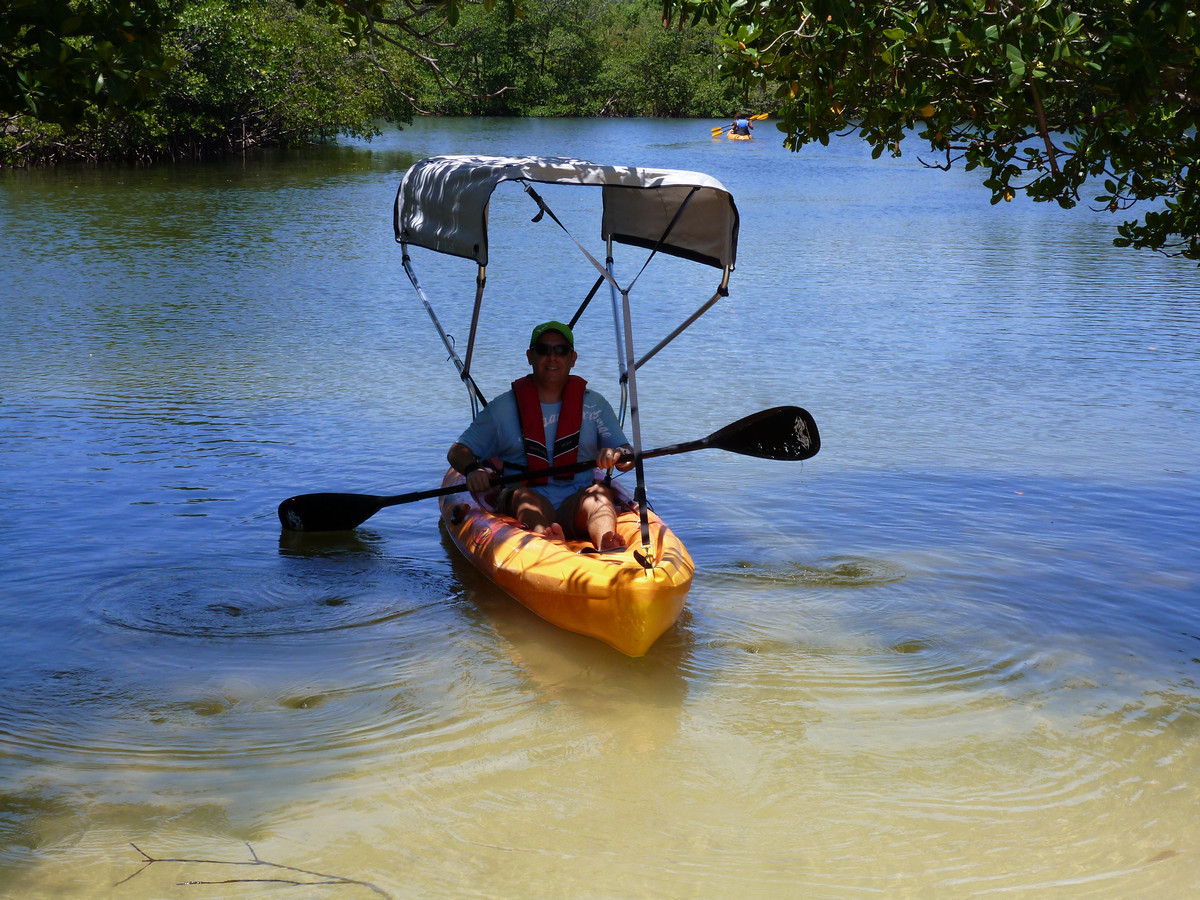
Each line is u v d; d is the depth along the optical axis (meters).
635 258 17.20
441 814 3.75
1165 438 8.29
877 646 5.10
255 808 3.76
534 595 5.32
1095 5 4.49
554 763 4.09
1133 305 13.52
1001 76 5.34
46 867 3.39
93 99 4.19
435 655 5.01
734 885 3.38
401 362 10.48
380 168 33.19
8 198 23.66
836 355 10.94
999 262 16.97
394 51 38.16
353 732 4.29
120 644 5.00
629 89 73.12
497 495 6.46
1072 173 5.91
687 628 5.30
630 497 6.07
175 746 4.15
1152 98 5.00
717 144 46.16
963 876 3.43
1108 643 5.12
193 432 8.18
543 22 71.88
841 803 3.85
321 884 3.34
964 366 10.49
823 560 6.10
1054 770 4.05
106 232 19.00
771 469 7.62
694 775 4.02
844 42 5.09
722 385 9.77
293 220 21.12
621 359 7.05
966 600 5.58
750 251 18.08
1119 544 6.29
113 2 4.25
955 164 36.66
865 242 19.25
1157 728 4.35
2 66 4.03
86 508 6.65
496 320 12.48
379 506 6.19
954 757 4.15
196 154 36.81
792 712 4.50
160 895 3.27
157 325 11.93
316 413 8.74
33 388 9.27
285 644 5.08
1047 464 7.69
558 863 3.48
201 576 5.80
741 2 5.40
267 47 35.25
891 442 8.17
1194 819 3.73
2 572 5.72
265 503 6.86
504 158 6.30
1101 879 3.41
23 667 4.75
